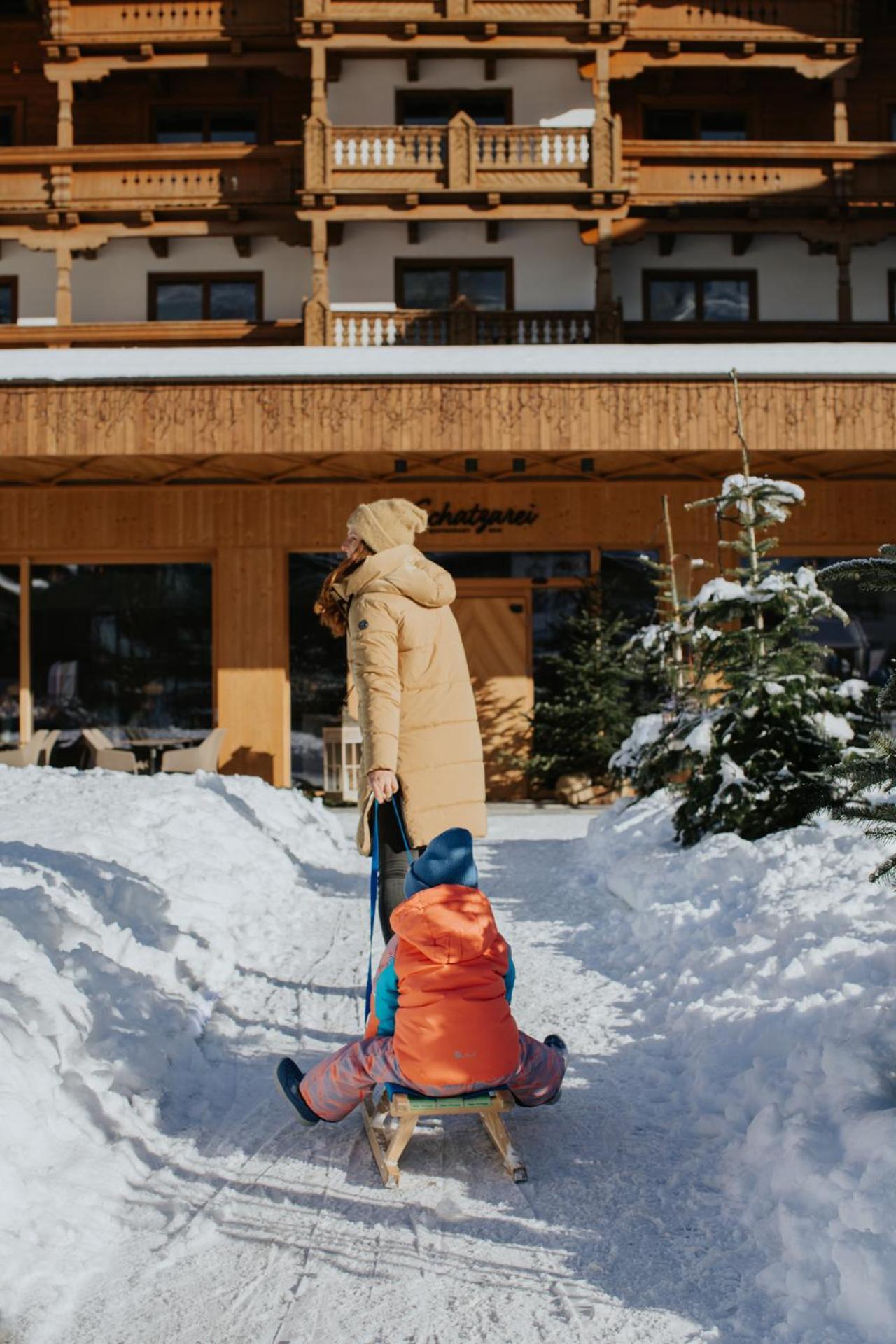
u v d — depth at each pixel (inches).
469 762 169.0
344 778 621.9
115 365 549.0
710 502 304.0
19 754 577.6
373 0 746.2
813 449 541.3
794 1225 108.5
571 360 553.3
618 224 774.5
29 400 537.6
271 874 309.4
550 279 770.2
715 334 761.6
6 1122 127.0
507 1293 106.3
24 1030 143.8
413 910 134.4
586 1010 194.2
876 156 769.6
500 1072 132.3
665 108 824.9
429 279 772.0
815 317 792.3
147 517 624.1
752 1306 101.9
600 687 589.3
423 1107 131.2
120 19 767.1
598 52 758.5
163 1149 139.7
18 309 784.9
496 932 136.8
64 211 753.6
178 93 806.5
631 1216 120.9
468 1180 131.5
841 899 196.2
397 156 746.8
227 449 537.6
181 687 628.7
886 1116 116.6
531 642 626.2
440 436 537.3
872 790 245.6
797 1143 119.6
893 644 620.7
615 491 624.4
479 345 708.7
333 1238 117.6
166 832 300.5
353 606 170.9
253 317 784.3
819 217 778.8
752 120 824.3
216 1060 172.7
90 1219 119.0
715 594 289.4
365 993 209.9
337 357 559.2
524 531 624.4
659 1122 146.3
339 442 536.7
